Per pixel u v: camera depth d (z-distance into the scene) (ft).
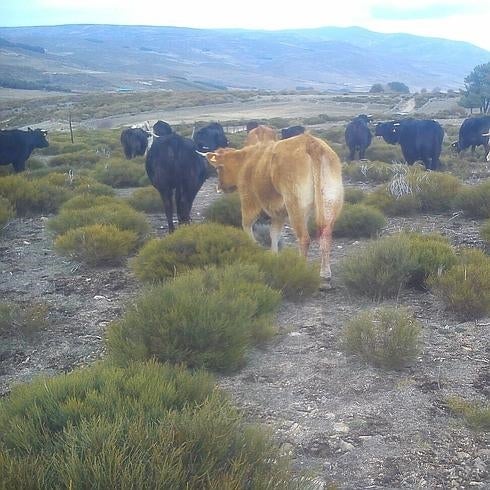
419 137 83.30
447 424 17.78
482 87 288.51
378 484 14.96
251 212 33.94
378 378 20.63
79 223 41.86
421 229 43.27
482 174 77.87
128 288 31.40
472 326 25.00
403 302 28.12
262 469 12.40
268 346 23.45
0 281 33.32
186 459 12.21
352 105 309.83
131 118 251.39
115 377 15.85
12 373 22.02
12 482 11.19
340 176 29.50
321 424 17.80
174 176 43.04
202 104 320.91
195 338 21.11
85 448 11.98
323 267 29.96
